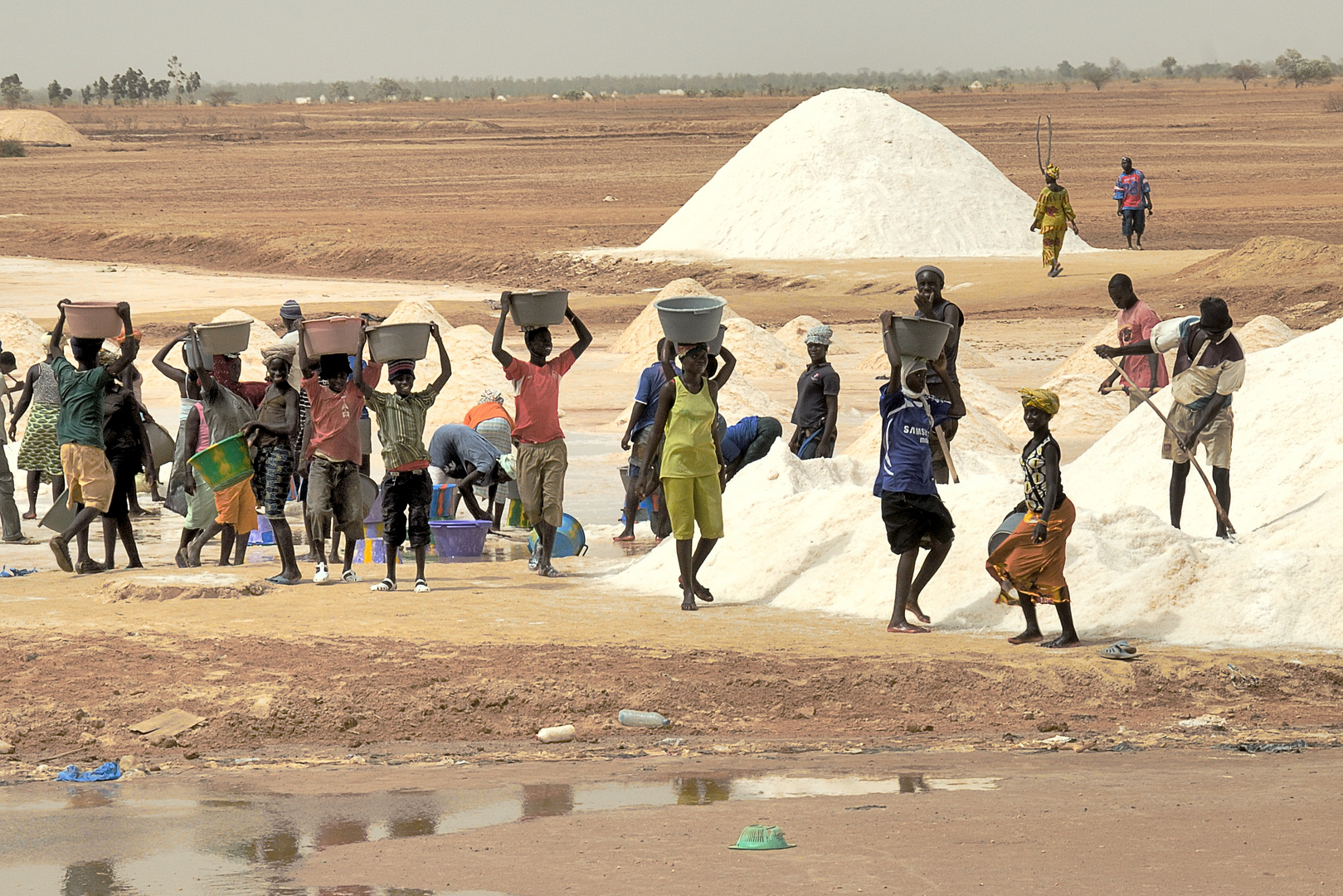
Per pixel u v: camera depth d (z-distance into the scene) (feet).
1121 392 236.22
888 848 64.54
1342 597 108.27
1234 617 108.37
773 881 59.77
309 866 64.13
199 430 141.79
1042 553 103.76
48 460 173.68
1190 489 148.05
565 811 73.36
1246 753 85.61
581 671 99.19
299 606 119.03
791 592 122.62
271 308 417.49
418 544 126.11
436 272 515.91
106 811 74.59
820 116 538.06
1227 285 376.68
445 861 64.34
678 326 115.96
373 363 132.46
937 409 111.14
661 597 124.88
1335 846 63.21
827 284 447.42
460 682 97.14
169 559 151.43
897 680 98.07
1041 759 84.33
